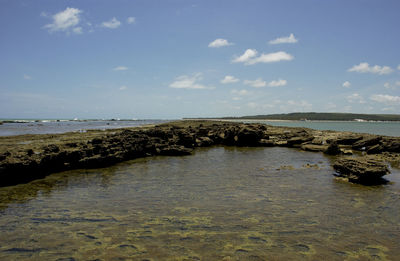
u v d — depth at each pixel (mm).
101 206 13445
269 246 9391
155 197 15117
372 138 38906
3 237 9852
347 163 20500
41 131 60000
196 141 45562
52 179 19234
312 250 9148
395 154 33000
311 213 12703
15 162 17625
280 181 19312
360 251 9148
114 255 8641
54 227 10773
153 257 8547
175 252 8883
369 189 17172
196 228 10852
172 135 39781
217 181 19219
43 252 8805
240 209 13180
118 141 29219
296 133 49125
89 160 23734
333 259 8602
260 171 23078
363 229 10953
